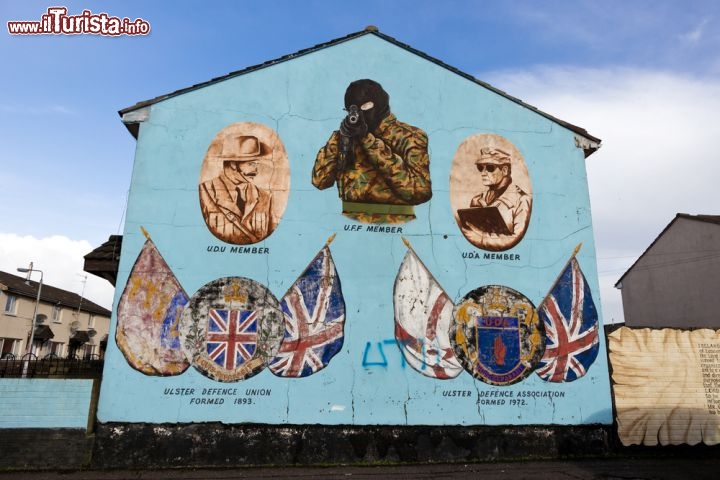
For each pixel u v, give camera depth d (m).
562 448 8.98
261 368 8.59
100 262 9.27
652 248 24.33
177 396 8.30
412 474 7.85
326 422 8.52
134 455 8.00
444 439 8.72
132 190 8.91
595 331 9.60
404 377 8.88
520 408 9.05
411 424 8.70
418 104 10.14
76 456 7.89
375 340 8.95
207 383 8.41
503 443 8.84
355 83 10.02
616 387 9.38
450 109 10.23
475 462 8.62
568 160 10.43
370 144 9.77
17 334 34.81
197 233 8.95
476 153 10.11
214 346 8.55
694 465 8.53
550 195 10.16
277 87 9.76
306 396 8.59
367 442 8.52
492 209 9.88
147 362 8.34
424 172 9.83
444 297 9.30
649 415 9.29
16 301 34.75
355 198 9.48
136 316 8.48
